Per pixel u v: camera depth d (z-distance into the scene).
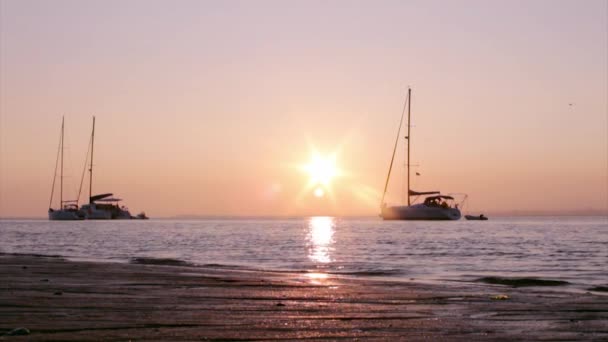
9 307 14.42
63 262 31.58
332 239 74.31
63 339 10.56
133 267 29.25
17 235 86.25
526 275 29.94
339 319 13.27
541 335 11.44
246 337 11.08
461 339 11.02
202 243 64.44
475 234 89.69
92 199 181.25
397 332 11.72
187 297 17.16
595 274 30.67
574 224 165.75
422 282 24.23
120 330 11.55
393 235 86.25
